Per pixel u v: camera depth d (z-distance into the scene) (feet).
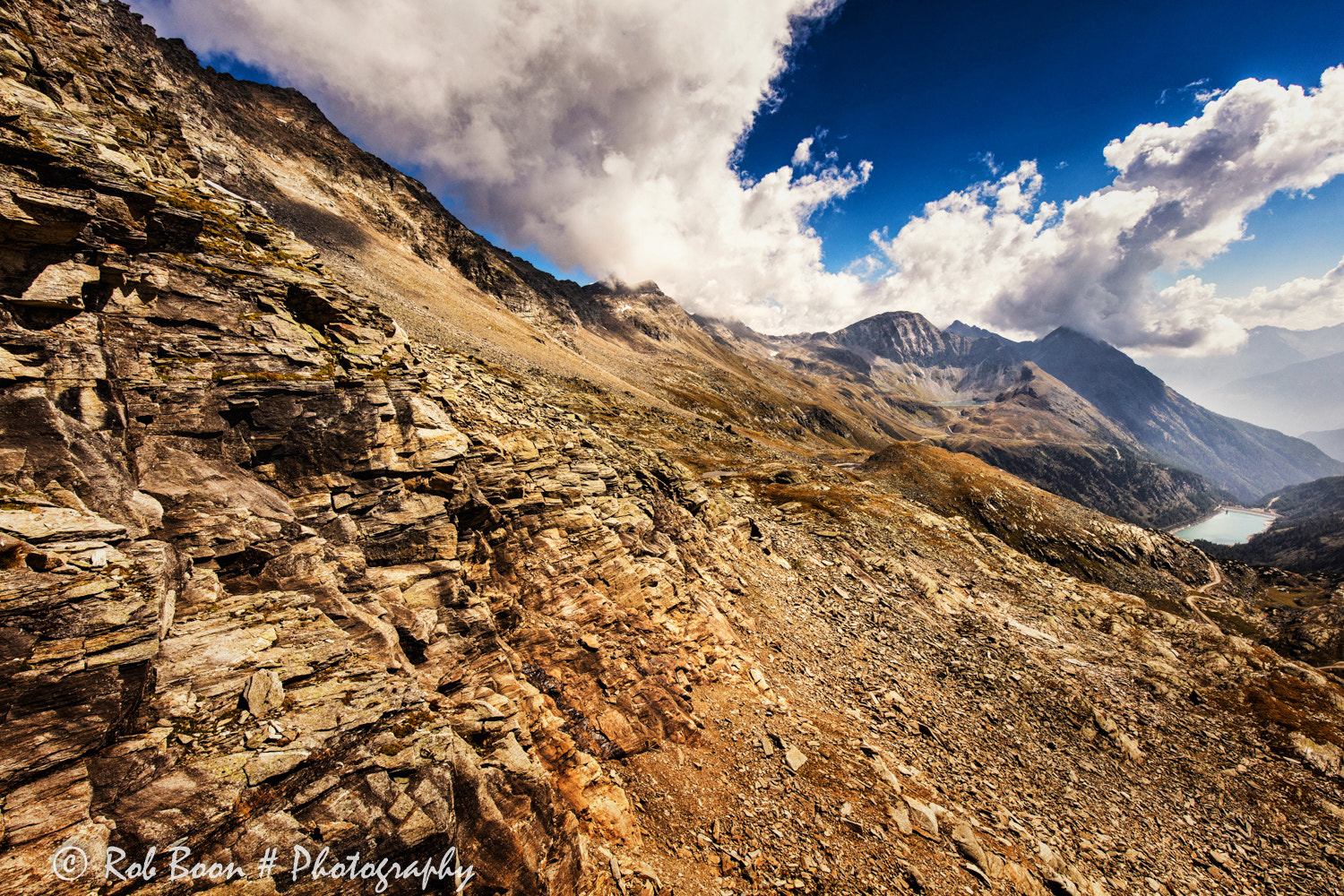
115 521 42.98
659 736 75.82
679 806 67.05
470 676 61.31
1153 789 128.57
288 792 33.19
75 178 49.26
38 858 25.35
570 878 48.73
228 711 35.27
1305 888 107.55
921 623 174.81
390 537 66.54
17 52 55.83
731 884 58.29
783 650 121.60
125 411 49.96
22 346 43.93
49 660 29.84
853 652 136.15
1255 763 155.84
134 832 28.09
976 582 261.24
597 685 77.36
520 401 150.10
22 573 31.83
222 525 50.21
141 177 57.26
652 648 89.20
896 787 82.23
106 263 52.60
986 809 88.89
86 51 66.13
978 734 119.24
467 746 45.16
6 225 44.11
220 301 62.39
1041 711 143.13
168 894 27.71
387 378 76.89
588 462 126.31
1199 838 115.14
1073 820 101.45
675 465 189.37
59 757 28.30
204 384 55.77
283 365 64.08
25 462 40.24
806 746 85.56
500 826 43.39
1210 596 554.46
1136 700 173.27
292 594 48.42
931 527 321.32
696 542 148.56
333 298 77.56
